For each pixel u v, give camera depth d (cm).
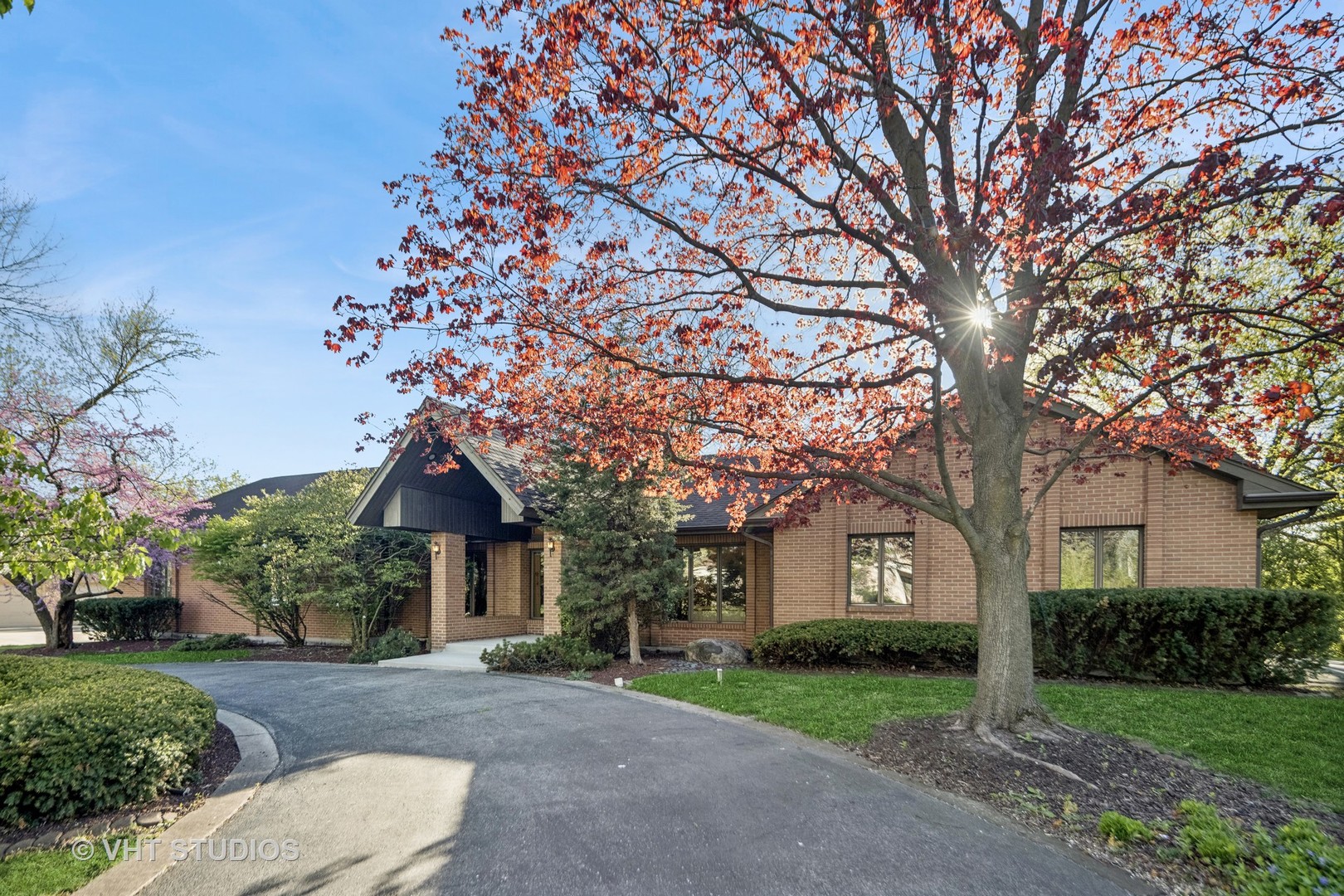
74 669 825
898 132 790
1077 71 628
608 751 700
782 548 1475
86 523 577
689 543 1673
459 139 715
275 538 1738
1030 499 1266
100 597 2219
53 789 499
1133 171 709
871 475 941
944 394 1043
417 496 1566
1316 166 584
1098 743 667
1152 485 1184
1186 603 1003
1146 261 811
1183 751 652
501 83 660
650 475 1085
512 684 1134
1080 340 771
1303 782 570
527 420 844
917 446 1080
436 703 975
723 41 625
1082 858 446
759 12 651
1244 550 1123
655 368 838
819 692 959
